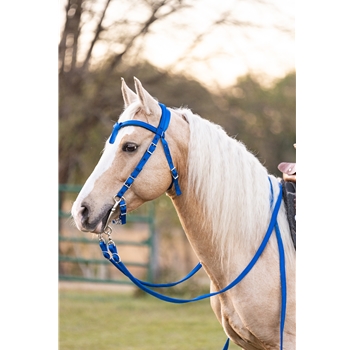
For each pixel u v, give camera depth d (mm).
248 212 3246
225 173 3230
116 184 3137
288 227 3352
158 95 12258
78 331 7641
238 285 3236
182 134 3256
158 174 3170
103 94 11930
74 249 12414
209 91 13062
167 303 10062
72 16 11438
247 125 13898
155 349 6566
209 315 9023
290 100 14078
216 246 3270
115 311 9227
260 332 3256
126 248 14758
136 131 3150
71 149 12211
